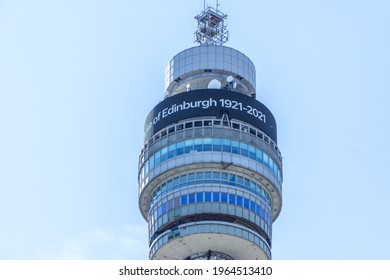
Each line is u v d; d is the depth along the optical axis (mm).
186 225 191000
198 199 192625
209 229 189000
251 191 196875
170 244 192000
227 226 190250
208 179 194750
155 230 196250
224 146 196875
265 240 195750
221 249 193500
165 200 196500
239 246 192000
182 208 192750
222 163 194750
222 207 191500
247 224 193000
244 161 196500
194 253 194500
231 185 195000
